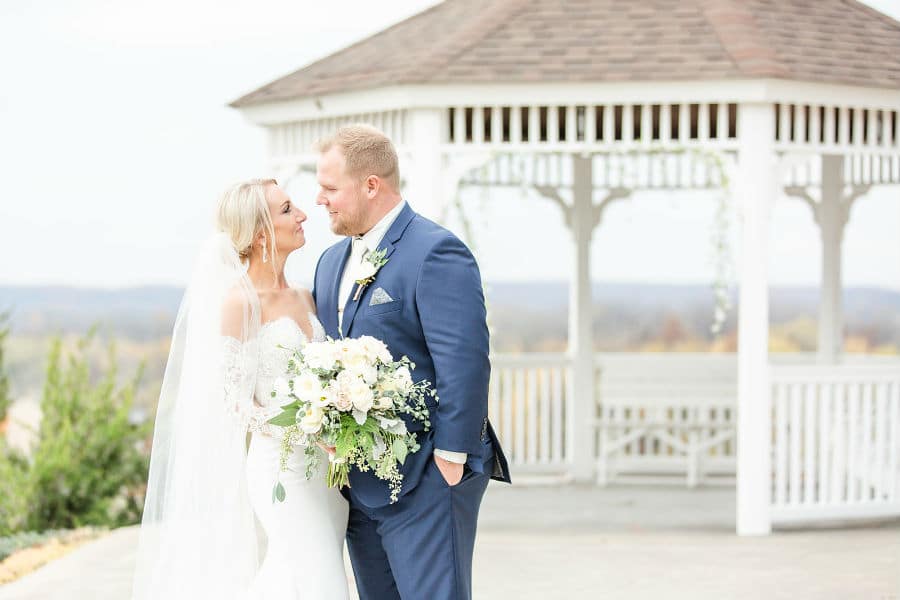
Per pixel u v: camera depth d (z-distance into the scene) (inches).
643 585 243.6
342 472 160.2
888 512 315.6
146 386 1168.8
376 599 178.7
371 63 316.8
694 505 357.4
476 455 159.5
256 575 174.4
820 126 311.0
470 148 297.6
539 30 305.7
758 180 293.6
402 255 163.8
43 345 1306.6
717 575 252.5
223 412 169.5
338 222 166.9
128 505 386.6
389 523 164.1
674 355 414.6
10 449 397.1
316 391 155.1
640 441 426.9
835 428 313.1
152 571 173.9
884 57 311.3
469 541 165.0
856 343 1163.3
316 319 178.4
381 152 165.9
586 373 404.2
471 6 335.9
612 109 294.5
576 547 285.9
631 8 312.0
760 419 301.7
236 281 170.4
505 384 410.6
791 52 297.1
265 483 171.0
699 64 288.5
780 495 308.3
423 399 163.0
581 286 402.9
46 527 366.3
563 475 421.1
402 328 162.9
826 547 283.7
